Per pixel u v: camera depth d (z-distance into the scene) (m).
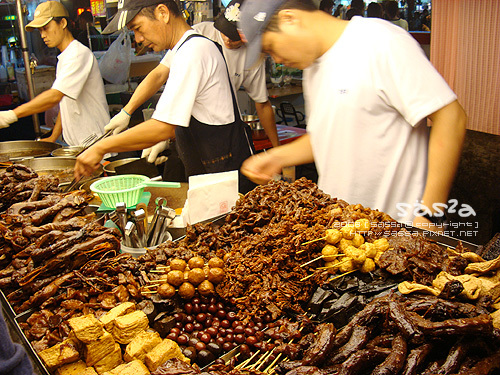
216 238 1.90
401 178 2.06
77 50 4.23
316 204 2.01
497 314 1.28
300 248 1.68
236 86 3.55
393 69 1.86
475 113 3.17
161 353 1.30
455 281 1.36
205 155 2.90
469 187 3.33
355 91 1.96
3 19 5.79
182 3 4.22
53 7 4.15
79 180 2.76
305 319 1.43
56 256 1.64
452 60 3.16
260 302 1.54
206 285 1.53
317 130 2.18
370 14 5.43
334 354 1.24
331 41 2.00
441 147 1.83
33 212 2.01
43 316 1.49
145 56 5.70
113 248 1.76
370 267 1.64
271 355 1.33
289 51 1.99
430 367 1.18
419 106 1.82
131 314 1.42
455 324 1.18
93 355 1.30
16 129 5.75
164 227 2.06
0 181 2.32
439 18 3.14
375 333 1.33
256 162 2.33
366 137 2.03
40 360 1.26
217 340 1.42
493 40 2.89
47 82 5.92
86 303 1.54
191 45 2.66
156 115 2.65
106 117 4.68
